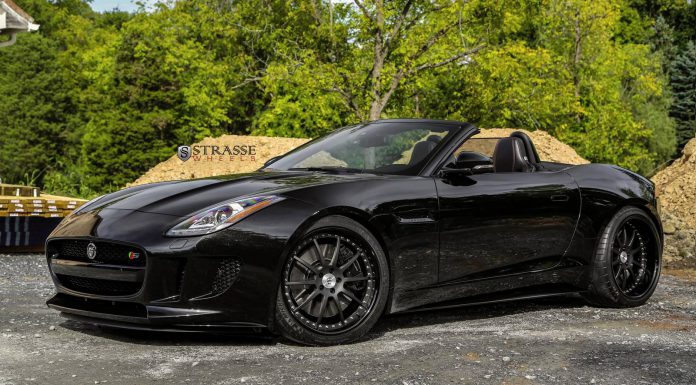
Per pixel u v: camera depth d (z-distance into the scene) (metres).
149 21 30.94
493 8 19.89
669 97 41.47
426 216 4.04
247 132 32.56
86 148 30.58
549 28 29.28
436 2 20.20
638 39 45.62
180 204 3.76
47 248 4.02
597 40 28.97
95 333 3.92
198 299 3.48
